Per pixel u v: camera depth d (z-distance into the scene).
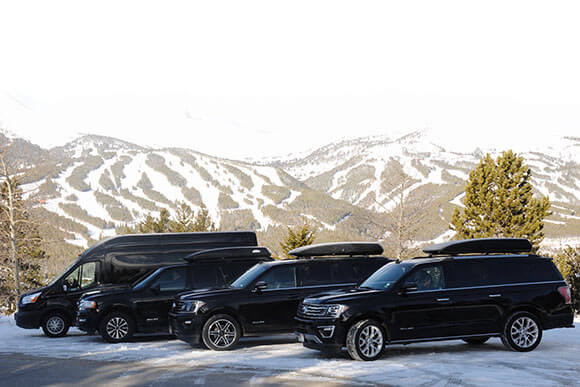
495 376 9.80
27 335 19.27
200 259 16.61
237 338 13.73
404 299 11.84
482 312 12.10
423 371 10.28
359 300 11.69
